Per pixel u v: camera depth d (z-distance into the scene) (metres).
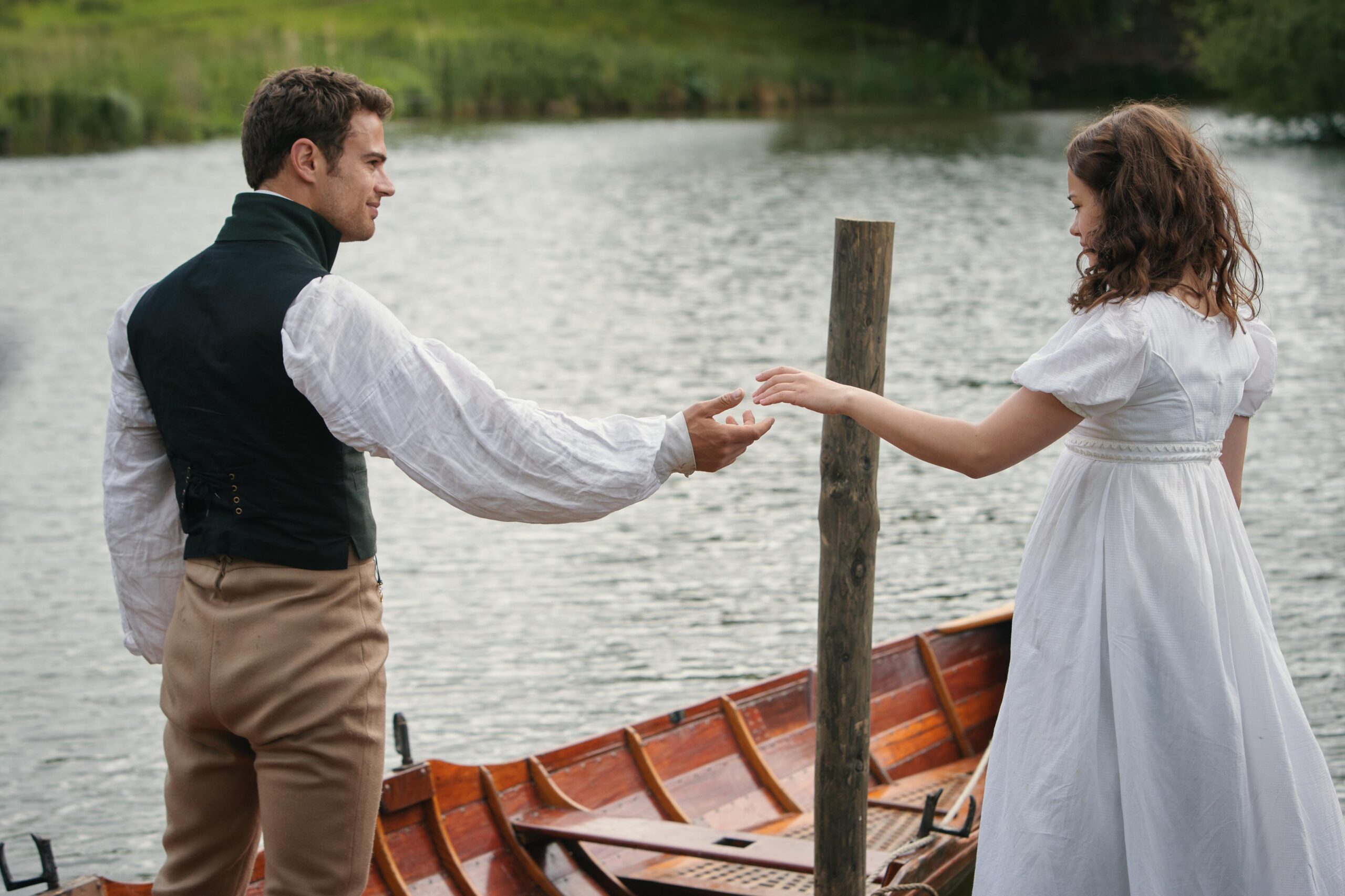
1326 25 30.95
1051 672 2.48
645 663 6.79
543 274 17.75
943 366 12.78
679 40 48.69
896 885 3.53
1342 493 9.21
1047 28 51.47
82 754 5.93
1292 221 20.97
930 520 8.88
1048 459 10.24
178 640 2.35
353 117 2.40
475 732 6.06
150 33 42.31
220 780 2.42
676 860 4.11
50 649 6.97
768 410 11.47
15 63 33.47
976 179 26.25
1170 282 2.42
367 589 2.36
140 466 2.47
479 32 45.50
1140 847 2.39
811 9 54.34
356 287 2.29
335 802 2.32
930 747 5.27
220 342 2.27
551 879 3.88
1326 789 2.47
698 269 17.95
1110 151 2.45
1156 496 2.43
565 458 2.31
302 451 2.27
